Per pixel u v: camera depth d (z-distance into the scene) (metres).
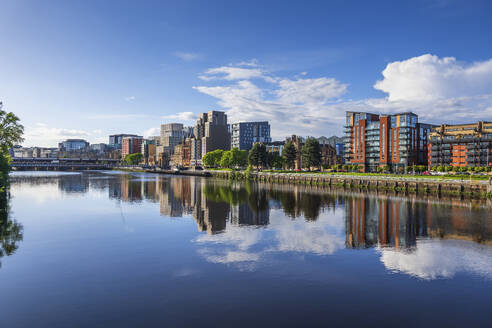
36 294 25.84
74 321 21.88
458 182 92.81
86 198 87.38
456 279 29.39
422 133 175.62
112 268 31.73
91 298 25.22
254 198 89.56
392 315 23.00
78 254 36.12
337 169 186.75
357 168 182.88
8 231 47.09
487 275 30.36
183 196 94.38
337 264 33.19
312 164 178.88
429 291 26.88
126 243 40.72
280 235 45.44
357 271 31.23
